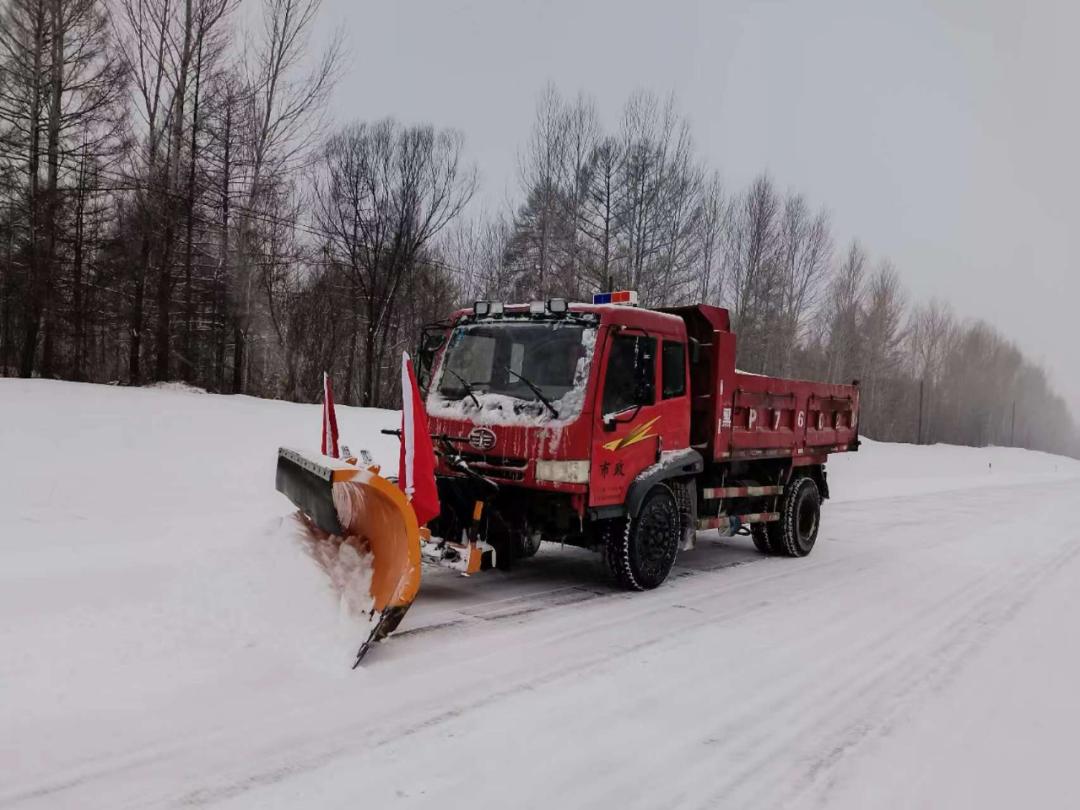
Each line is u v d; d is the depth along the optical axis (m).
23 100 22.56
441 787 3.11
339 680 4.12
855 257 48.50
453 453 6.19
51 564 5.58
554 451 5.82
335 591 4.69
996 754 3.76
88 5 22.81
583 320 6.21
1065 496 20.03
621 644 5.16
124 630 4.28
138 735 3.36
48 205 22.08
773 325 38.38
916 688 4.65
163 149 23.50
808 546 9.30
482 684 4.27
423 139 29.92
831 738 3.84
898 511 14.67
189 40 23.36
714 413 7.46
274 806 2.88
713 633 5.57
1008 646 5.67
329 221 29.56
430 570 7.12
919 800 3.26
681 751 3.59
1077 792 3.40
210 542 6.43
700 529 7.61
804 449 9.25
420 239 30.34
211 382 27.42
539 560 7.92
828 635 5.71
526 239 31.88
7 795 2.82
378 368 30.89
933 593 7.38
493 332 6.55
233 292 24.98
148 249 22.80
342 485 4.89
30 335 22.53
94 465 10.38
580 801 3.07
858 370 49.59
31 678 3.74
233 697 3.79
